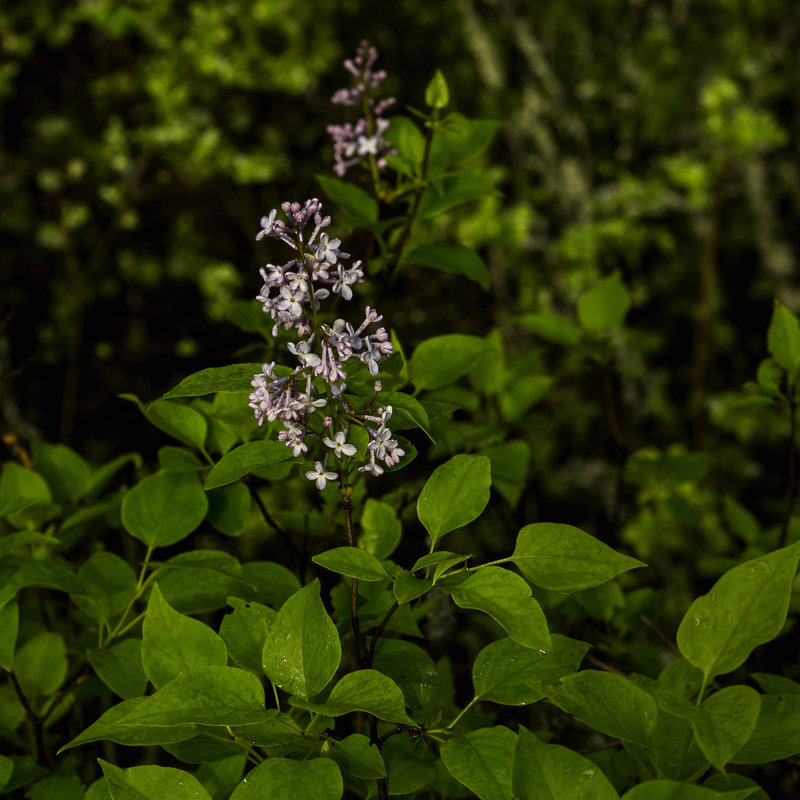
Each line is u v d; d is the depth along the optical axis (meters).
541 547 0.69
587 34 3.49
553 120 3.47
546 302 2.82
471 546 2.10
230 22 3.00
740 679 0.99
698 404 2.41
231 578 0.80
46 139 3.19
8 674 0.83
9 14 3.07
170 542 0.85
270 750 0.69
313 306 0.70
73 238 3.02
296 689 0.68
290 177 3.34
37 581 0.78
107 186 3.05
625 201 2.84
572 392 2.95
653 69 3.36
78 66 3.34
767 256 3.36
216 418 0.88
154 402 0.70
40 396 3.16
